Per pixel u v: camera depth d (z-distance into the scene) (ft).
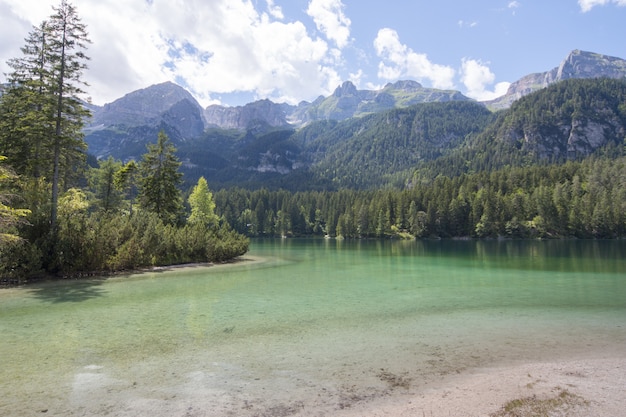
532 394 26.55
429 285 80.89
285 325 46.57
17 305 58.44
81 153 115.34
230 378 29.55
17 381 28.89
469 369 31.89
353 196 486.38
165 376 29.96
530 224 366.22
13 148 99.60
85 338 40.55
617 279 90.12
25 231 85.56
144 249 107.96
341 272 106.22
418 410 24.18
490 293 70.59
